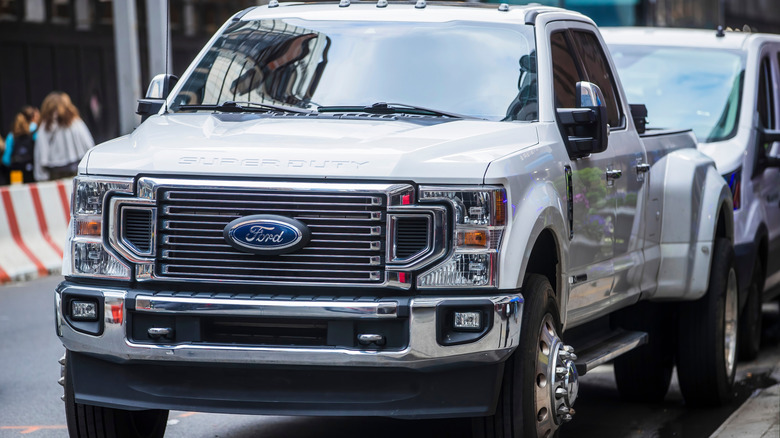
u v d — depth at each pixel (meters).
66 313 7.73
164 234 7.57
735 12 35.72
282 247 7.39
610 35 15.32
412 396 7.41
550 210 7.94
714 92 14.34
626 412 11.18
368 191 7.35
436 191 7.38
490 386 7.50
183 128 8.23
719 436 9.72
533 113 8.63
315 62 9.06
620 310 11.23
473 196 7.39
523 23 9.19
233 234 7.44
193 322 7.46
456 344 7.32
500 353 7.42
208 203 7.51
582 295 9.01
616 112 10.26
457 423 10.52
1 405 11.30
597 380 12.78
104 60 41.06
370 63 8.98
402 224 7.39
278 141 7.74
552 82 8.88
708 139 13.86
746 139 13.77
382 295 7.38
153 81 9.34
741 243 13.03
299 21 9.46
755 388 12.27
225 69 9.22
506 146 7.95
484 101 8.70
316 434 10.04
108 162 7.72
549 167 8.17
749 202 13.38
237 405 7.53
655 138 11.01
